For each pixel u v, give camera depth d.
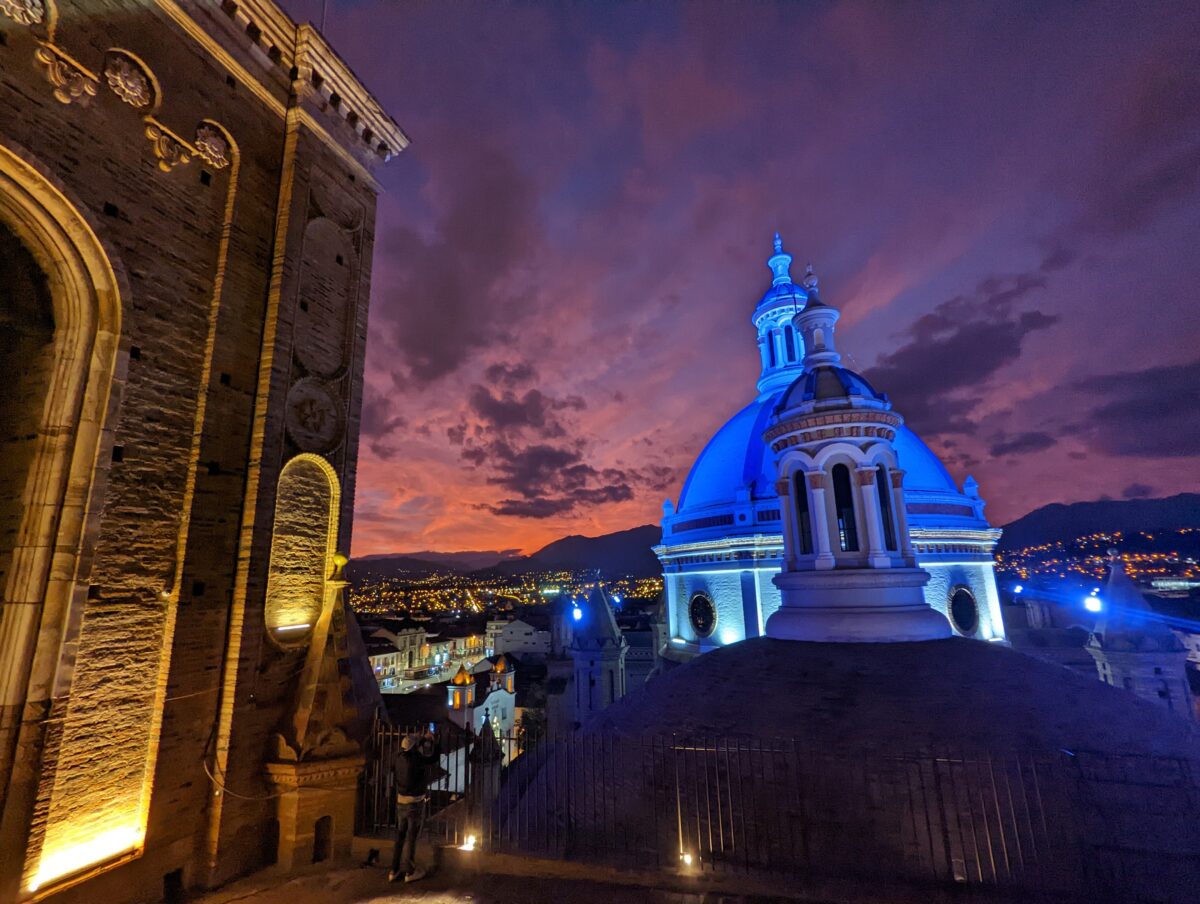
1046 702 11.96
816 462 17.92
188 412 11.11
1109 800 9.64
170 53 11.30
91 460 9.48
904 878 9.55
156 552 10.39
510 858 10.85
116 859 9.37
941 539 26.16
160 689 10.21
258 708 11.57
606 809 11.82
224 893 10.33
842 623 16.02
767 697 13.48
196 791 10.57
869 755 10.97
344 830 11.89
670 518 34.75
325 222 14.30
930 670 13.52
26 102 9.05
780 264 37.56
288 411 12.78
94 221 9.72
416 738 11.34
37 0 9.30
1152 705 12.40
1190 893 8.49
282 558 12.55
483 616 131.88
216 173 12.13
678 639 32.47
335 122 14.75
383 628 84.56
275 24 13.34
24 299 9.63
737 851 10.61
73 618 9.09
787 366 34.31
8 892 8.12
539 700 51.78
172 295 10.99
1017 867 9.34
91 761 9.26
